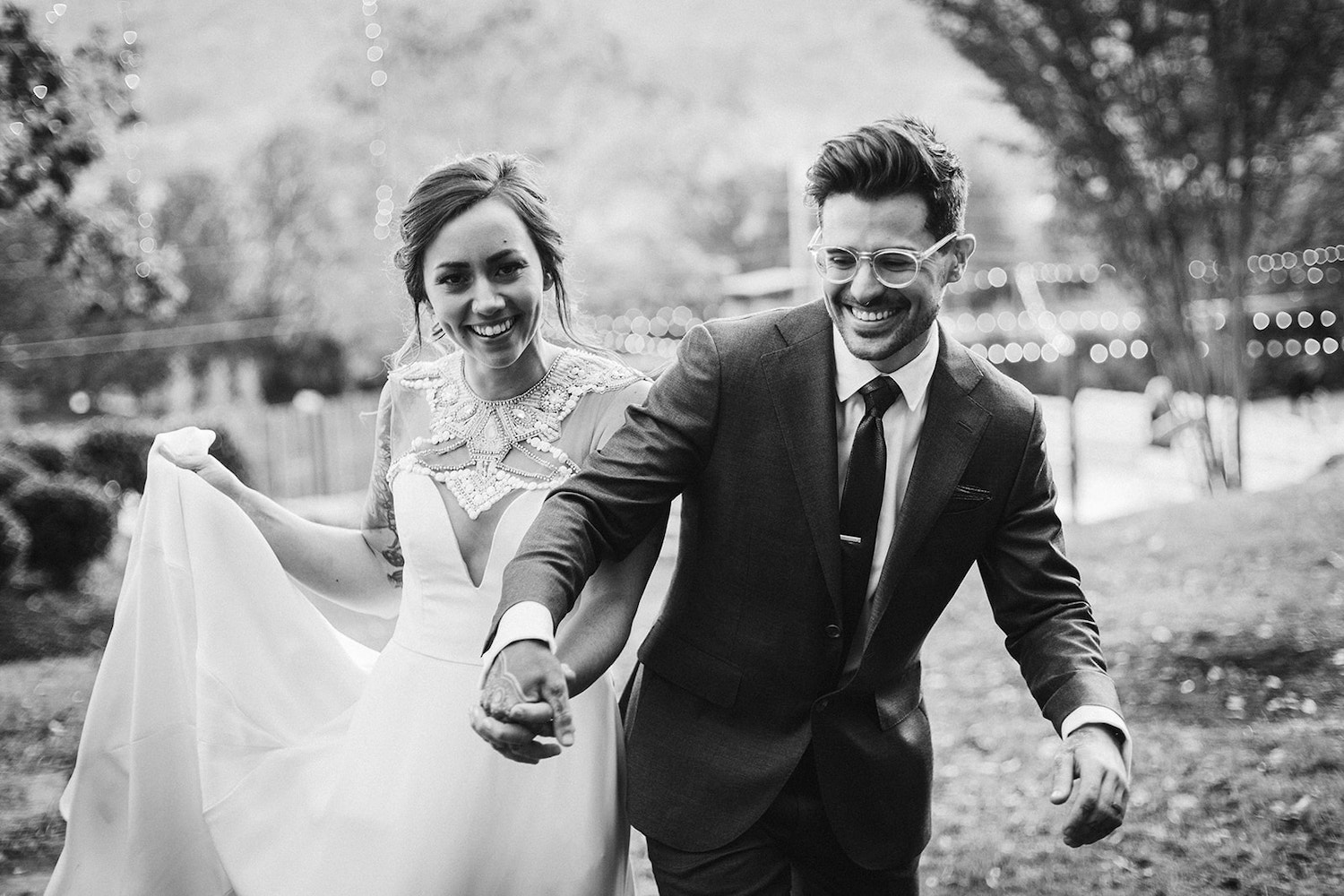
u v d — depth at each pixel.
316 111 24.27
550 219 2.33
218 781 2.41
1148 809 3.99
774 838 2.26
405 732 2.32
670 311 23.89
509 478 2.35
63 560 8.55
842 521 2.15
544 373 2.42
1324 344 15.06
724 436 2.17
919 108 30.12
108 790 2.48
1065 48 9.19
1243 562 6.98
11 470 8.77
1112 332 20.30
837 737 2.20
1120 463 14.78
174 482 2.54
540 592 1.85
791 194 25.41
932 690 5.71
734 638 2.23
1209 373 10.09
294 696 2.50
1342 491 8.12
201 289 23.95
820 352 2.16
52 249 8.65
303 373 24.00
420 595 2.38
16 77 7.13
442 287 2.23
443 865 2.25
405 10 22.55
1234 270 9.67
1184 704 5.05
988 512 2.18
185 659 2.49
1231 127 9.20
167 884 2.45
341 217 23.17
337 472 19.95
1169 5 8.88
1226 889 3.43
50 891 2.45
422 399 2.49
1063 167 9.92
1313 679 5.12
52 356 19.34
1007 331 14.33
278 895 2.32
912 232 1.97
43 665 6.95
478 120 22.42
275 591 2.54
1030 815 4.10
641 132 24.81
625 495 2.10
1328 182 10.93
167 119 27.70
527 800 2.29
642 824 2.28
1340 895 3.32
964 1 9.46
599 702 2.37
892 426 2.17
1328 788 3.95
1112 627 6.14
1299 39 8.70
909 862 2.34
